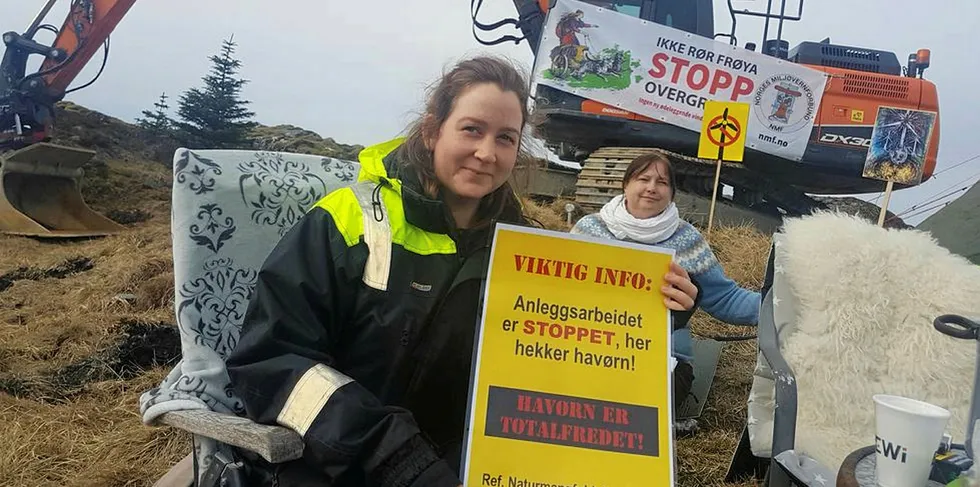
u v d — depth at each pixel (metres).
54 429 3.34
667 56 7.77
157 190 15.09
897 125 3.43
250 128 21.81
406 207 1.69
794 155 7.83
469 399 1.58
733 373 3.79
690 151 8.05
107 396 3.82
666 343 1.68
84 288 6.00
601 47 7.80
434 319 1.69
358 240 1.66
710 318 4.59
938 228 5.28
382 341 1.66
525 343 1.64
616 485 1.53
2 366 4.20
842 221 2.34
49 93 9.59
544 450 1.54
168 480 2.47
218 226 2.00
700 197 8.06
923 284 2.19
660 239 3.23
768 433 2.15
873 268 2.20
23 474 2.93
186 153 2.01
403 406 1.73
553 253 1.70
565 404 1.59
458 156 1.70
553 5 7.77
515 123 1.73
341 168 2.32
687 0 7.95
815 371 2.14
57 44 9.73
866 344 2.16
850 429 2.09
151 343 4.62
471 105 1.68
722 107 6.11
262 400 1.50
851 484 1.42
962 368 2.09
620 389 1.62
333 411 1.41
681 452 2.92
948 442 1.58
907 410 1.34
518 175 1.99
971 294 2.15
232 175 2.06
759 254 6.04
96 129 18.78
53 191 9.88
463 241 1.78
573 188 8.57
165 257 6.64
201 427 1.55
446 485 1.39
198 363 1.88
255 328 1.56
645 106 7.80
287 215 2.13
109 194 14.27
